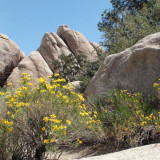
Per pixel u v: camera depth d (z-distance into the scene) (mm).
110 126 5230
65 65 23328
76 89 10641
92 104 6543
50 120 3695
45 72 25922
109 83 7379
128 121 4957
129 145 4824
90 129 5023
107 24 17828
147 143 4785
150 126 4996
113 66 7473
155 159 2852
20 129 3914
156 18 13844
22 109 3795
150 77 6406
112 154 3537
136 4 18844
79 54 25969
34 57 26859
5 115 4055
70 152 5012
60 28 30500
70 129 4051
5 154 3791
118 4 19625
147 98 6277
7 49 26203
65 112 4109
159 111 5305
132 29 12883
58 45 28391
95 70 15266
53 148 3824
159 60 6297
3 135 3697
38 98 4051
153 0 15297
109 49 14305
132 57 6895
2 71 25047
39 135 3961
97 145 5125
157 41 6750
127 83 6902
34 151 4148
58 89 4293
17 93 3951
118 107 5617
